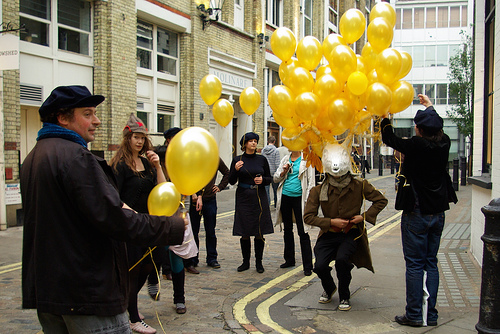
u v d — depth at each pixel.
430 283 3.94
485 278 2.80
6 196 8.36
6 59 7.33
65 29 9.86
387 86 3.60
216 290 5.05
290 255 6.04
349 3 28.30
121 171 3.77
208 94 4.77
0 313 4.24
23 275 2.11
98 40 10.45
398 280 5.31
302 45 4.03
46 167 2.02
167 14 12.58
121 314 2.14
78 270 2.00
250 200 5.75
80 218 2.04
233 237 8.15
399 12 38.44
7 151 8.34
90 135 2.29
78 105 2.18
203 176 2.39
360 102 3.90
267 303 4.60
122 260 2.22
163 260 3.93
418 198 3.82
